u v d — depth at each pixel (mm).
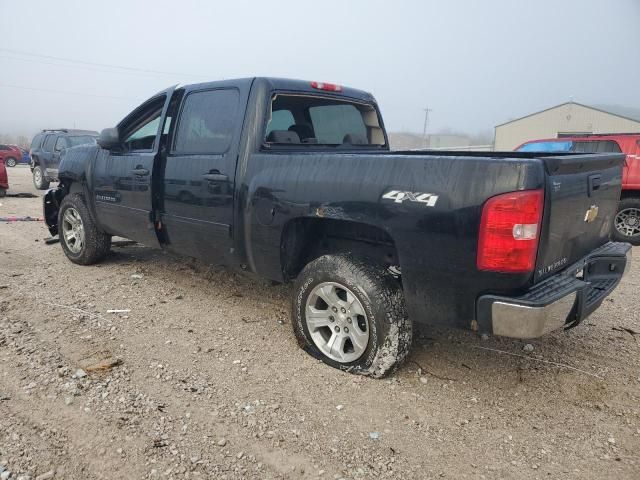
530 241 2607
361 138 5137
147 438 2686
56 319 4227
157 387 3203
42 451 2547
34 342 3752
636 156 8273
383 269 3324
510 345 3969
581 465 2600
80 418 2830
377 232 3496
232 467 2508
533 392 3291
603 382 3420
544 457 2658
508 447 2736
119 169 5055
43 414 2854
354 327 3393
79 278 5418
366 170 3143
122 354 3637
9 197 13305
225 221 4023
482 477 2502
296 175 3488
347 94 4836
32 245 7062
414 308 3088
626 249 3691
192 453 2590
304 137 4500
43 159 14914
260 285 5289
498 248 2629
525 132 42156
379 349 3260
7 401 2967
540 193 2586
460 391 3281
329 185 3293
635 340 4109
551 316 2668
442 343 3980
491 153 3818
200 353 3707
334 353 3523
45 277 5430
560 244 2941
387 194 3018
